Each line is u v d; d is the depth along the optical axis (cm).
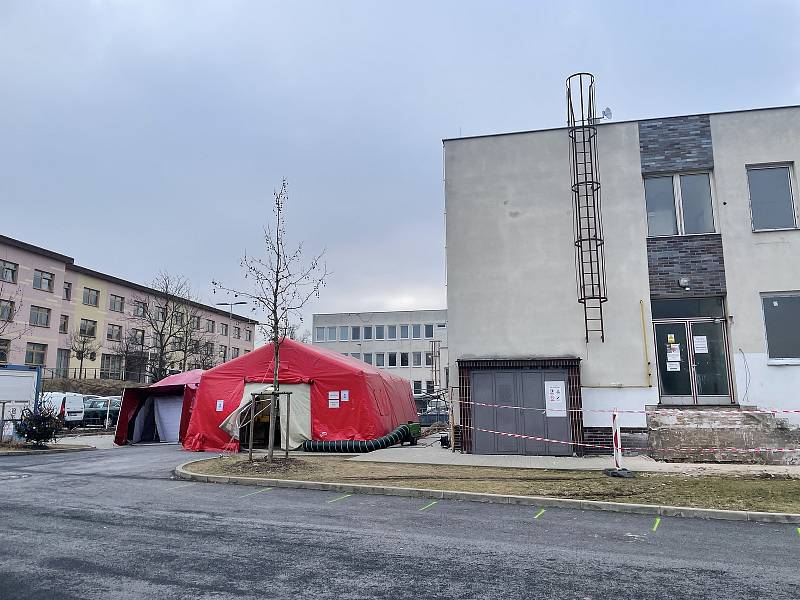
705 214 1528
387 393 2144
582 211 1555
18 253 4366
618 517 835
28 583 523
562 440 1469
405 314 6906
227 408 1881
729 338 1454
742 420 1360
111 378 5238
